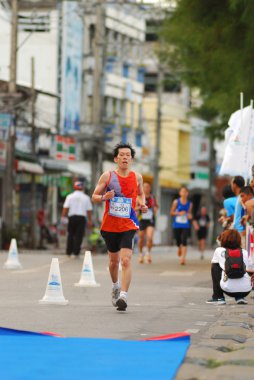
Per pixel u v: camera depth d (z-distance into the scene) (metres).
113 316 22.69
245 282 26.06
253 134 33.28
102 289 30.91
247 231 28.16
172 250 81.75
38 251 69.25
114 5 109.88
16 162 76.06
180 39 66.00
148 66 130.75
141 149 116.81
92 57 101.12
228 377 14.45
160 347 17.19
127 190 23.86
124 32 112.31
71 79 96.06
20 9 93.88
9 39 93.19
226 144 33.69
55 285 25.83
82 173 92.75
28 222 85.62
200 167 136.38
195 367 15.27
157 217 110.38
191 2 49.09
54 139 85.62
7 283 33.28
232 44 48.56
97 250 71.44
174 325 21.08
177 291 30.59
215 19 48.75
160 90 102.75
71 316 22.61
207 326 20.95
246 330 20.36
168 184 127.12
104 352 16.66
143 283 34.00
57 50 93.94
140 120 117.56
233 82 49.25
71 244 49.88
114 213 23.80
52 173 85.94
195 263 49.56
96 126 80.81
